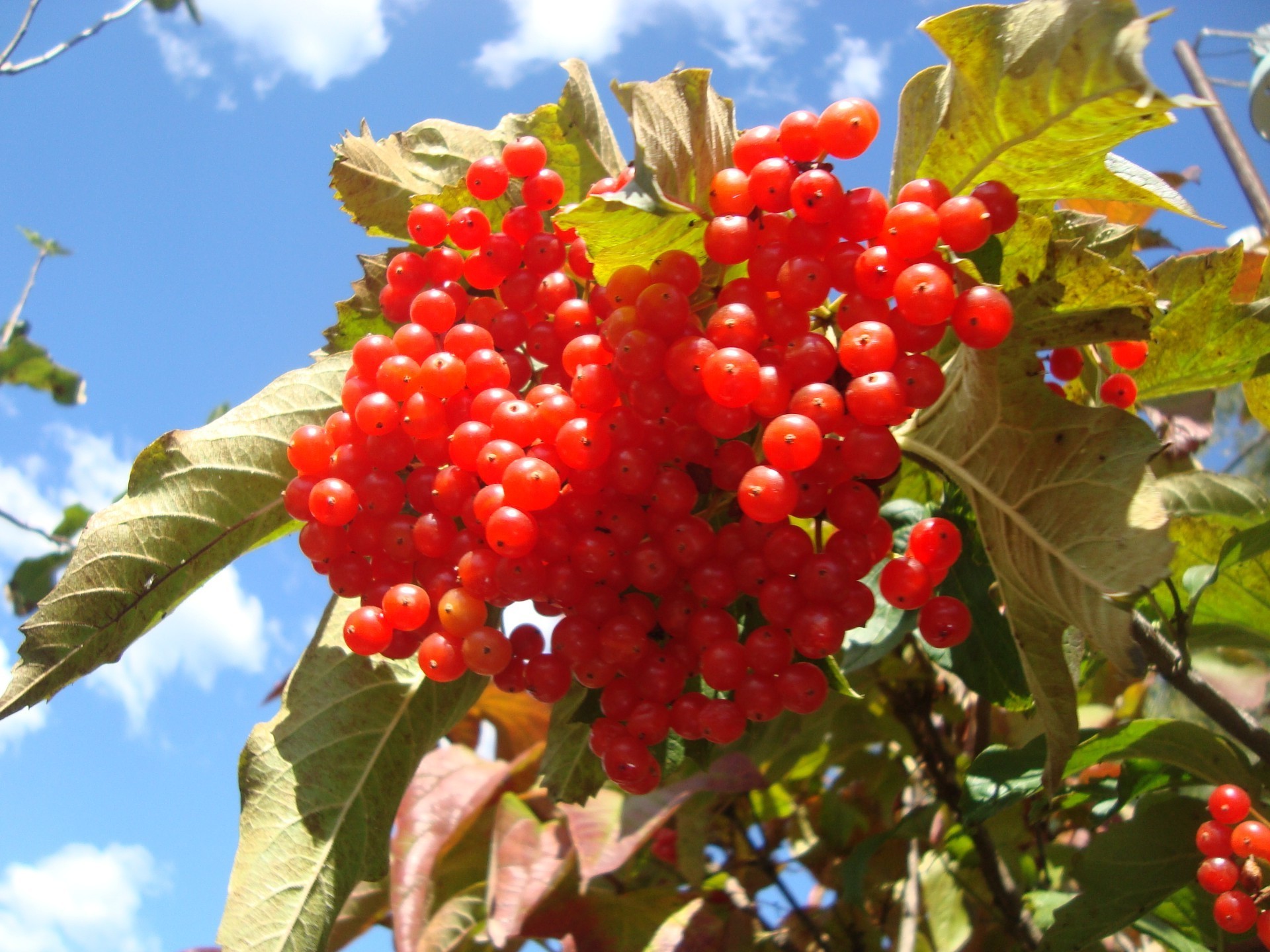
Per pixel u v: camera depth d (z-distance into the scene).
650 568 0.20
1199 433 0.33
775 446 0.19
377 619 0.21
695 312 0.22
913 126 0.21
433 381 0.21
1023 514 0.20
